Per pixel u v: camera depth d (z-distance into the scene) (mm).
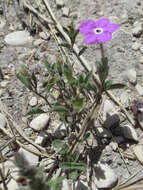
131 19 154
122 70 136
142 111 121
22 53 143
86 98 124
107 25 100
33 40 148
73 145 107
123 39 146
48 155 112
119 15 156
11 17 157
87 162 110
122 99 128
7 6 160
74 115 111
